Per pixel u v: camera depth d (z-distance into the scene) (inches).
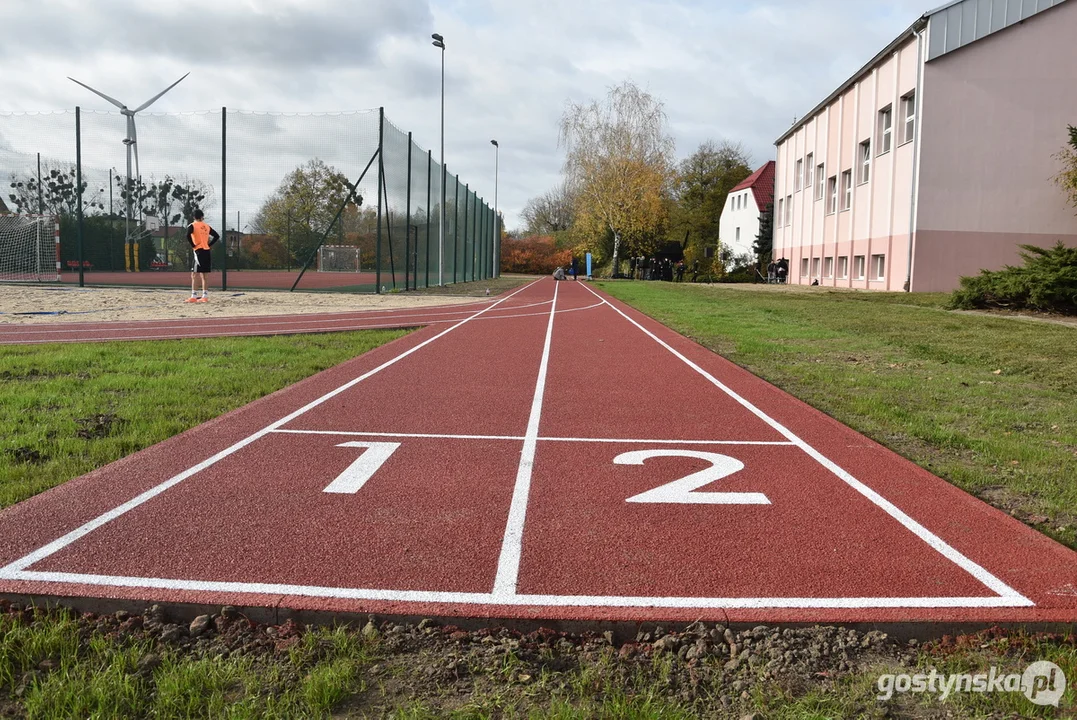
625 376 378.6
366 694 107.9
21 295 874.8
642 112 1967.3
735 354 458.6
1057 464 220.4
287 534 161.2
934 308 780.0
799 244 1589.6
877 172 1128.8
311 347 458.9
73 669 112.0
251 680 109.6
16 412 259.0
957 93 958.4
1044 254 714.8
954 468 216.7
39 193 1206.9
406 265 1029.2
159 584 136.1
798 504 186.1
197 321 613.9
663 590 137.6
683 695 109.0
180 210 1212.5
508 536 161.9
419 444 239.6
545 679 111.7
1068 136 955.3
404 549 154.2
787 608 131.5
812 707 106.3
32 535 158.1
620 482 202.1
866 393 331.6
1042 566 150.2
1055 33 947.3
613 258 2176.4
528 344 504.4
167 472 203.8
